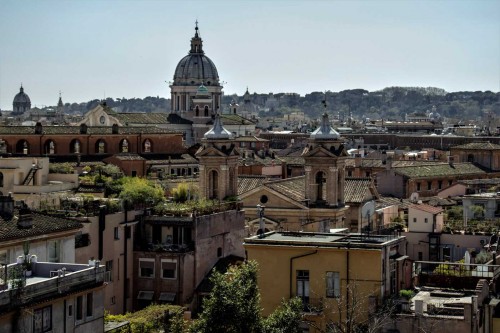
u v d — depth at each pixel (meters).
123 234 129.75
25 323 77.12
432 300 92.75
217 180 184.75
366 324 88.25
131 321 103.12
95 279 86.50
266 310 94.19
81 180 166.12
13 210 104.69
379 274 91.25
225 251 142.25
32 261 88.00
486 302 93.69
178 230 134.75
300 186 189.12
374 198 194.00
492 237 142.38
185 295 132.12
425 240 148.75
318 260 92.94
